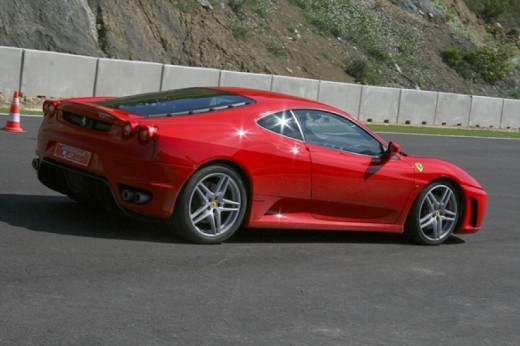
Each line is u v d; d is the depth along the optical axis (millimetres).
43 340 4602
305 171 7527
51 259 6238
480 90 39781
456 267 7578
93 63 22016
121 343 4676
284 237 8070
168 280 6039
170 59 28219
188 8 29969
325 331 5293
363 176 7891
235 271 6516
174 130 6895
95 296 5477
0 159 11031
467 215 8688
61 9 25844
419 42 39969
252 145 7215
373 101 28906
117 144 6855
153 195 6801
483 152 20938
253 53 30547
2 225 7125
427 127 29172
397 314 5848
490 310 6223
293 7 35656
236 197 7230
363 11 39125
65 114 7414
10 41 24391
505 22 52219
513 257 8312
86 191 7324
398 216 8273
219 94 7672
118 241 7008
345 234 8617
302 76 31719
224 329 5113
